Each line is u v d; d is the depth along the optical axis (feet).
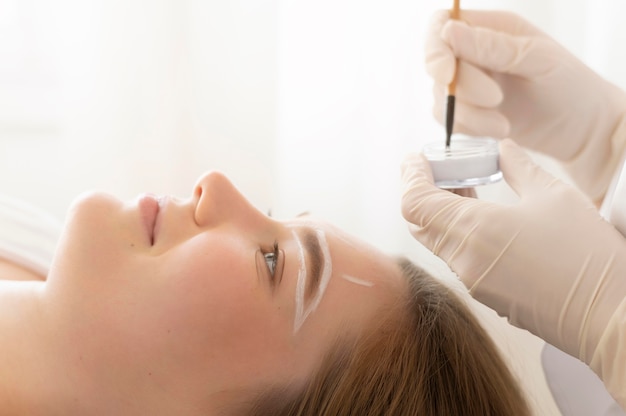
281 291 3.66
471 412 3.92
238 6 5.93
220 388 3.56
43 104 6.08
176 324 3.45
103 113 6.02
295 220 4.03
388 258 4.24
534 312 3.55
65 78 5.98
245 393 3.59
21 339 3.58
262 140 6.12
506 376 4.31
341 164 6.14
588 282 3.44
